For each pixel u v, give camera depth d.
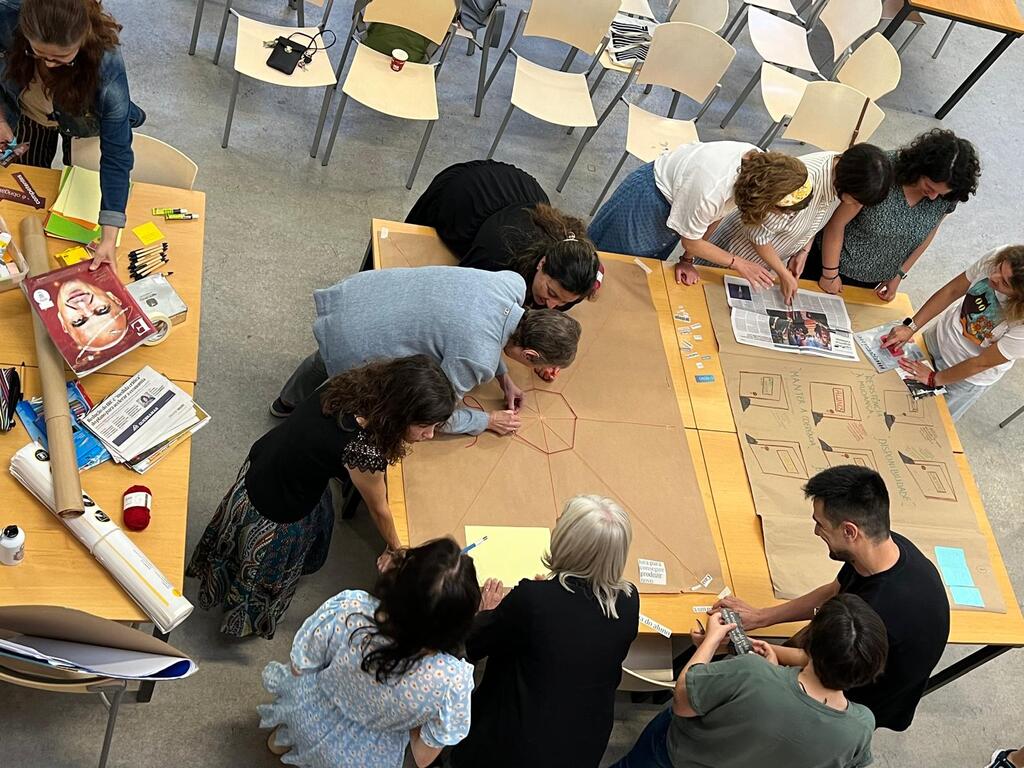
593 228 3.92
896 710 2.83
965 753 3.61
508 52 5.54
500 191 3.36
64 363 2.62
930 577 2.69
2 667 2.21
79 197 2.99
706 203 3.42
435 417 2.27
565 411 3.15
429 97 4.51
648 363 3.39
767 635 2.90
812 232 3.67
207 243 4.18
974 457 4.64
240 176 4.49
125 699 2.91
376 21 4.51
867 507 2.58
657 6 6.18
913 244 3.81
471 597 1.99
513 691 2.38
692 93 4.94
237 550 2.76
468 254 3.24
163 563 2.42
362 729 2.41
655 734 2.82
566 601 2.34
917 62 6.72
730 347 3.54
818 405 3.47
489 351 2.71
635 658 2.95
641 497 3.02
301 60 4.39
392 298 2.75
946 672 3.36
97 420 2.56
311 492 2.57
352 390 2.36
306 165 4.68
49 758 2.75
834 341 3.71
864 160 3.32
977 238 5.63
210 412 3.65
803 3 6.61
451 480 2.86
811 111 4.93
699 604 2.86
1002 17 5.78
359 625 2.18
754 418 3.35
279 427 2.64
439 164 4.93
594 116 4.79
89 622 2.14
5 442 2.47
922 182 3.55
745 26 6.49
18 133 3.18
